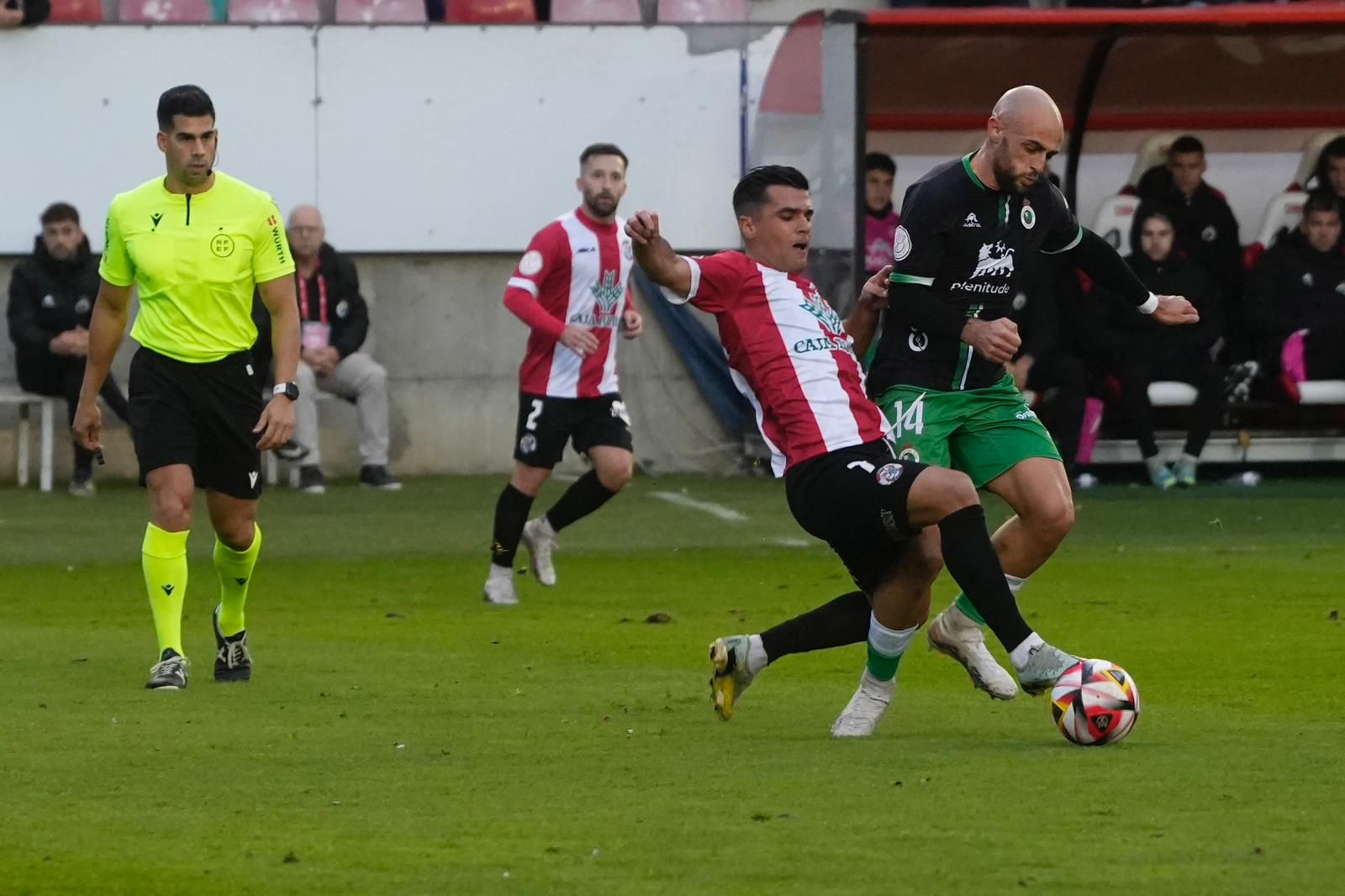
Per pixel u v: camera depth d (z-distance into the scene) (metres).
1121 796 17.73
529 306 34.03
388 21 55.53
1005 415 24.20
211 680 25.88
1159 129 57.31
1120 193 55.84
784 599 34.28
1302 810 17.09
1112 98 56.62
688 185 55.34
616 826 16.66
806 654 28.55
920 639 29.88
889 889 14.46
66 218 49.84
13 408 53.84
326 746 20.84
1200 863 15.16
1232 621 31.02
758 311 20.92
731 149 55.34
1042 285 49.62
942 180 23.00
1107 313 51.66
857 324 23.31
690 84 55.19
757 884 14.64
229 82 54.16
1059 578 36.34
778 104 53.12
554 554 41.03
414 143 54.69
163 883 14.86
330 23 54.25
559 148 55.09
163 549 25.30
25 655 28.16
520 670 26.73
